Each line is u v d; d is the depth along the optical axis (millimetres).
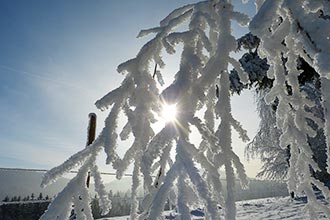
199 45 1256
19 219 6008
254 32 1029
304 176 1526
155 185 1072
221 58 1176
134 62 1287
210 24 1213
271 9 1032
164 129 1033
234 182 1076
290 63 1425
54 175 1139
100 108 1234
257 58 7348
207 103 1340
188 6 1385
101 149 1192
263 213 7918
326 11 1014
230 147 1129
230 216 1034
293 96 1444
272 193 15438
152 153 1006
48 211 1095
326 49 927
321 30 969
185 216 824
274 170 16672
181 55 1158
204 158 988
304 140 1441
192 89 1099
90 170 1172
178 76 1109
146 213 1079
